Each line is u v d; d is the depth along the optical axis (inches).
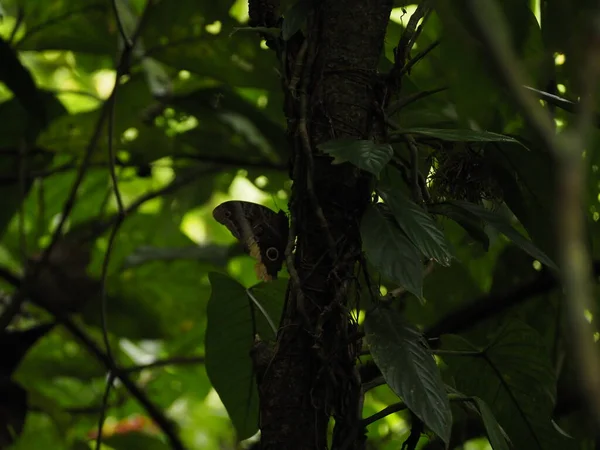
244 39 146.6
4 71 141.0
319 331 117.2
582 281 73.7
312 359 117.6
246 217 120.8
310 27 120.3
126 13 148.8
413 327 118.6
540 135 79.4
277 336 118.4
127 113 154.7
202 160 159.2
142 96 153.7
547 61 126.2
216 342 130.0
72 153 159.8
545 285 140.6
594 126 127.9
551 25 125.6
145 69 149.5
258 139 148.8
